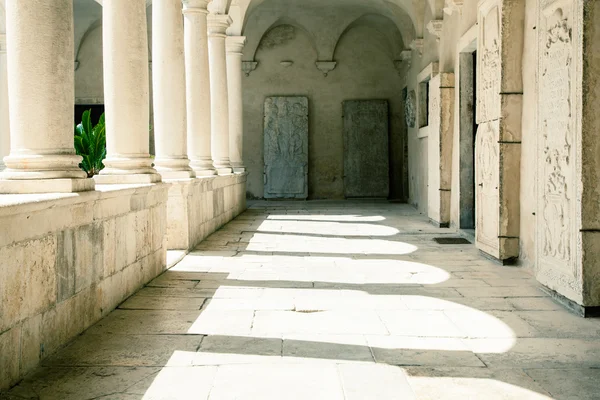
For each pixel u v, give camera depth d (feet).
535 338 13.98
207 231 32.53
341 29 60.23
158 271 21.58
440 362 12.29
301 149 61.57
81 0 54.03
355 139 61.46
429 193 39.91
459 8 32.86
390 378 11.39
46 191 13.56
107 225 16.21
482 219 26.25
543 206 18.70
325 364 12.15
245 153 62.28
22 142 13.71
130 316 15.89
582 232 15.84
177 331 14.47
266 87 61.98
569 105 16.74
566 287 16.88
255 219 42.01
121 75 20.11
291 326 14.92
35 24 13.64
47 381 11.25
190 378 11.39
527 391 10.77
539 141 19.02
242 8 47.83
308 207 52.42
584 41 15.75
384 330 14.60
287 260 24.99
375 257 25.79
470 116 33.58
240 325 15.01
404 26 51.42
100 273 15.66
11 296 11.00
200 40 33.76
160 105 27.27
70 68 14.30
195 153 34.19
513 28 23.20
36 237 12.01
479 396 10.53
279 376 11.48
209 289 19.22
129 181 19.84
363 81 61.62
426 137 44.24
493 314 16.16
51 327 12.73
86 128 39.34
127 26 20.07
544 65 18.66
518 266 23.44
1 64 34.47
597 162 15.81
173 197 26.76
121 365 12.10
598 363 12.28
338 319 15.61
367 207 52.06
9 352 10.93
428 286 19.74
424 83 47.11
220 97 41.65
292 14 59.67
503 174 23.50
